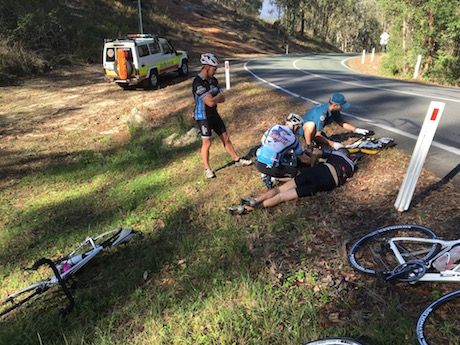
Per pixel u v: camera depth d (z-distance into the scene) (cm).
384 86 1269
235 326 296
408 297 286
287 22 5772
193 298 347
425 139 354
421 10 1920
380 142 545
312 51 5431
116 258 484
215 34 4159
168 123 1096
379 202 420
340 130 688
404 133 641
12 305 423
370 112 833
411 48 2052
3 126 1195
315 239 390
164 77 1833
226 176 632
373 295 296
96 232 561
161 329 316
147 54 1534
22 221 645
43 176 845
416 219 371
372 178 475
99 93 1551
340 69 2214
